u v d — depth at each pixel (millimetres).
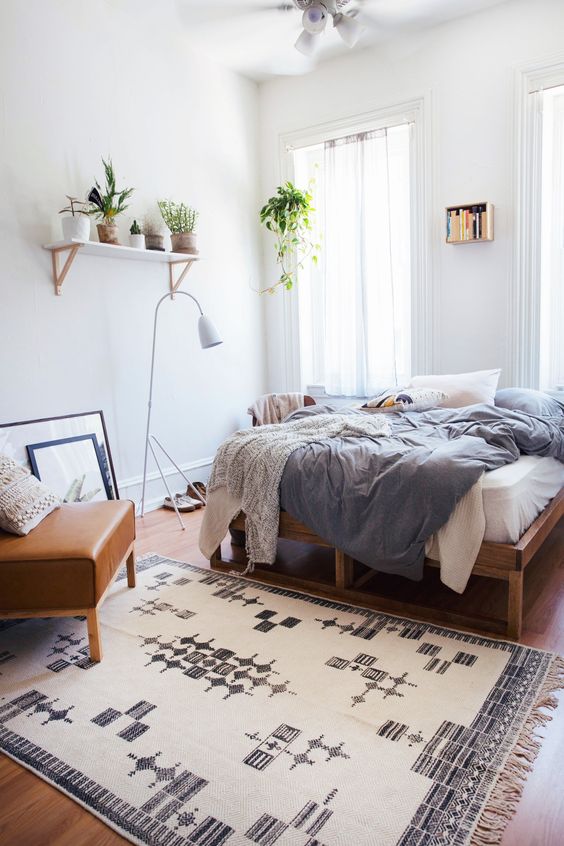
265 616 2424
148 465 4031
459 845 1317
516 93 3766
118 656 2160
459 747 1619
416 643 2166
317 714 1782
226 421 4699
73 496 3344
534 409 3225
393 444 2637
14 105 3139
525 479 2371
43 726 1780
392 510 2336
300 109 4641
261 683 1953
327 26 3906
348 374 4660
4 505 2217
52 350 3393
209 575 2875
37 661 2150
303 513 2609
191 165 4262
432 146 4098
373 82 4277
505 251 3936
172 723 1769
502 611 2387
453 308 4160
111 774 1571
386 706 1807
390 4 3715
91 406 3629
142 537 3482
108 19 3621
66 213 3418
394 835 1347
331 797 1459
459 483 2209
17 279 3197
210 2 3598
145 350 3977
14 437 3152
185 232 3861
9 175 3135
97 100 3576
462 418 3057
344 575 2582
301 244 4785
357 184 4430
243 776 1541
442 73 4016
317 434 2971
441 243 4152
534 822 1378
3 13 3076
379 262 4445
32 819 1443
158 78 3971
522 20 3715
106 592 2213
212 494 2934
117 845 1358
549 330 3932
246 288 4840
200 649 2184
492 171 3918
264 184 4914
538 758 1576
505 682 1905
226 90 4523
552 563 2850
